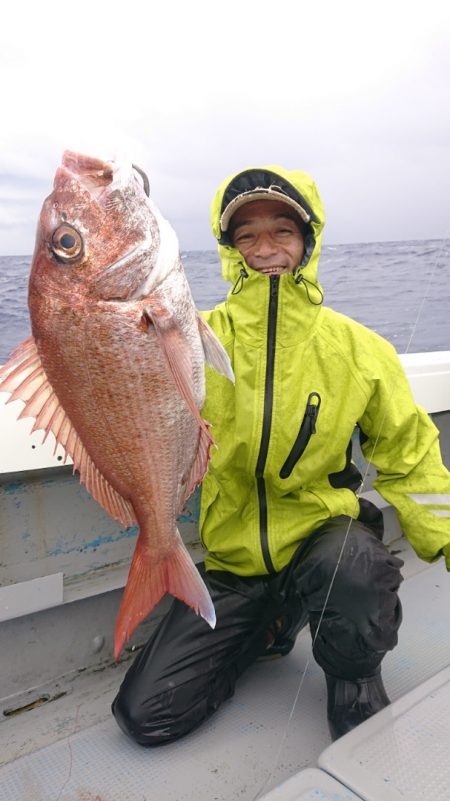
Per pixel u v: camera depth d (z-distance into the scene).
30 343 1.30
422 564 2.98
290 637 2.19
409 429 1.92
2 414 1.83
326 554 1.74
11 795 1.67
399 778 1.30
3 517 2.04
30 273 1.30
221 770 1.75
